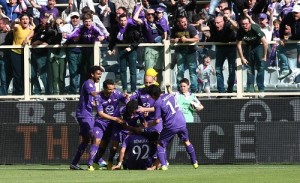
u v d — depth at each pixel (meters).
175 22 60.75
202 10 67.75
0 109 61.66
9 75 62.00
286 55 59.75
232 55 60.12
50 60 61.59
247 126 59.66
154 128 50.59
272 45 59.88
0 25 62.62
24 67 61.84
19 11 68.00
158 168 51.19
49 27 61.44
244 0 64.94
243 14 59.88
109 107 51.94
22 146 61.06
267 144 59.59
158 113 50.16
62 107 61.22
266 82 60.03
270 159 59.59
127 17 60.69
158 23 60.53
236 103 60.28
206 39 60.44
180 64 60.44
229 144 59.88
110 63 60.97
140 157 50.81
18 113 61.59
